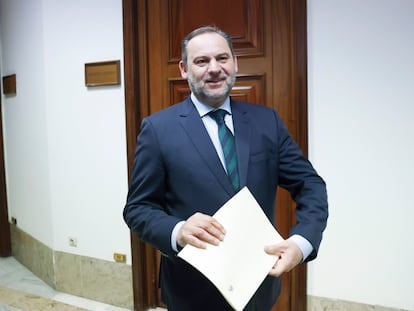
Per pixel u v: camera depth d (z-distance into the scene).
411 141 1.56
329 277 1.75
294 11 1.67
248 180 0.96
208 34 0.96
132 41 1.95
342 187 1.69
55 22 2.15
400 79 1.55
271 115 1.07
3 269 2.73
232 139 1.00
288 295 1.85
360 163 1.65
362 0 1.57
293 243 0.85
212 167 0.94
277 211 1.84
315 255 0.89
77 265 2.28
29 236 2.64
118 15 1.98
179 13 1.92
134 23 1.95
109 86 2.04
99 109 2.09
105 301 2.21
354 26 1.59
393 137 1.58
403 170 1.58
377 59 1.57
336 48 1.63
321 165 1.71
